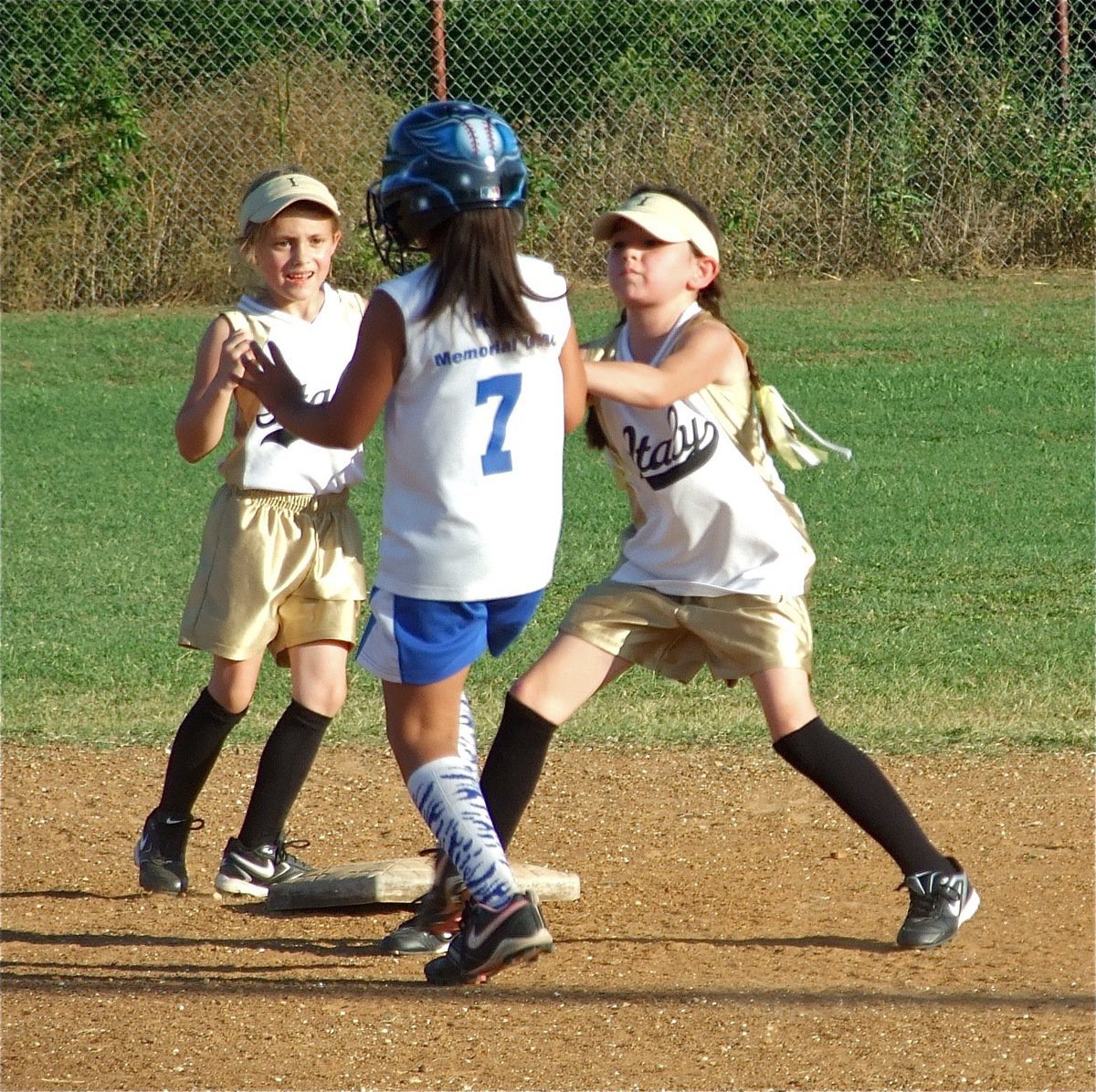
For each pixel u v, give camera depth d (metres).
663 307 16.00
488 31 63.81
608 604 16.39
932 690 26.77
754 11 64.81
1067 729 24.78
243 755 24.47
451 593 13.39
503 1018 14.07
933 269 65.81
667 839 20.69
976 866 19.27
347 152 61.81
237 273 62.84
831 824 21.14
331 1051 13.36
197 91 62.97
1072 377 52.12
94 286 63.06
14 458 45.69
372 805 22.33
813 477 42.38
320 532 18.23
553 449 13.73
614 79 64.12
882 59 66.00
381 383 13.31
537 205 62.31
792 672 16.16
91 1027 13.98
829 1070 12.84
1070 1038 13.47
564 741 24.81
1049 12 66.00
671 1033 13.71
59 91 61.62
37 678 28.20
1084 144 66.00
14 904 18.62
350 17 63.94
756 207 65.12
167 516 40.28
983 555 35.28
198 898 18.92
